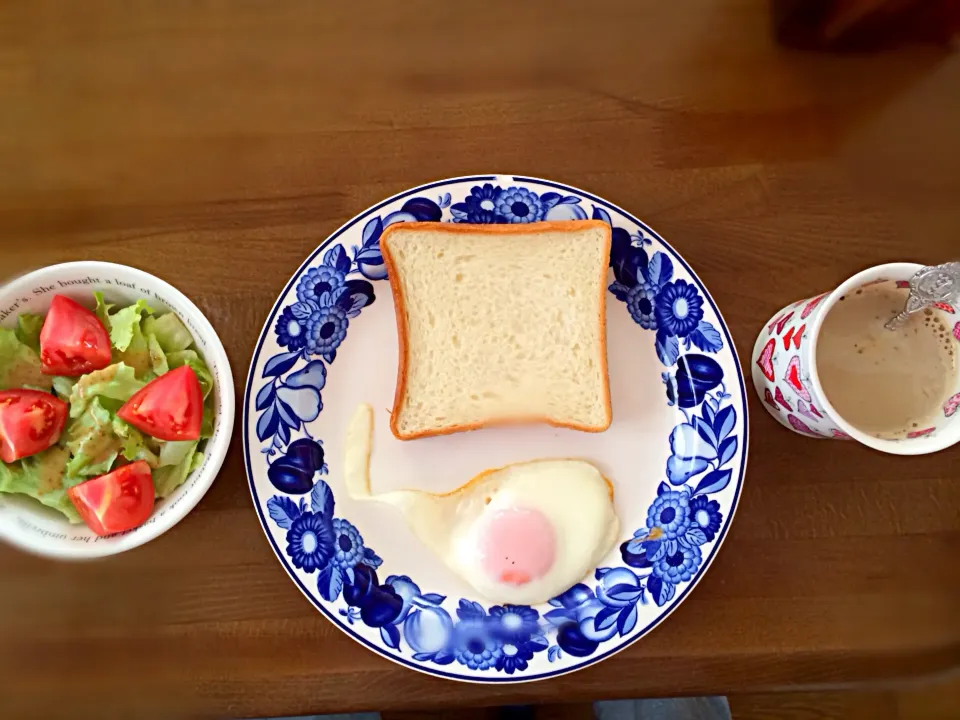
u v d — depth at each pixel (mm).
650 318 416
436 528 408
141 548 390
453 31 418
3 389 368
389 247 407
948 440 343
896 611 390
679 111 415
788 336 372
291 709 384
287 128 412
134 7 415
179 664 385
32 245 404
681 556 391
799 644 388
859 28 409
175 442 373
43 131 410
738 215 413
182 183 408
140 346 378
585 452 417
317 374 408
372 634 383
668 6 420
